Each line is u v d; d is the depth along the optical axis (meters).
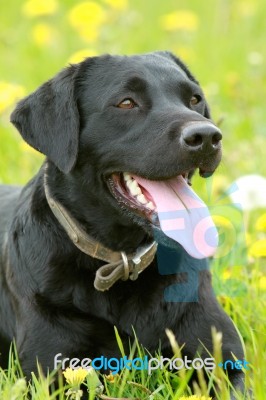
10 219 6.84
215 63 14.23
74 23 13.17
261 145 10.66
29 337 6.15
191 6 17.22
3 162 10.41
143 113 6.06
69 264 6.16
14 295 6.38
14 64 14.34
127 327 6.15
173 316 6.20
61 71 6.39
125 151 6.01
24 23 16.30
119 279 6.12
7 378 5.85
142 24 16.16
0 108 9.71
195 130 5.61
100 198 6.14
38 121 6.29
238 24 16.20
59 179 6.23
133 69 6.21
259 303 6.99
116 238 6.15
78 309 6.13
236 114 12.05
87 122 6.19
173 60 6.81
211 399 5.71
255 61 13.30
